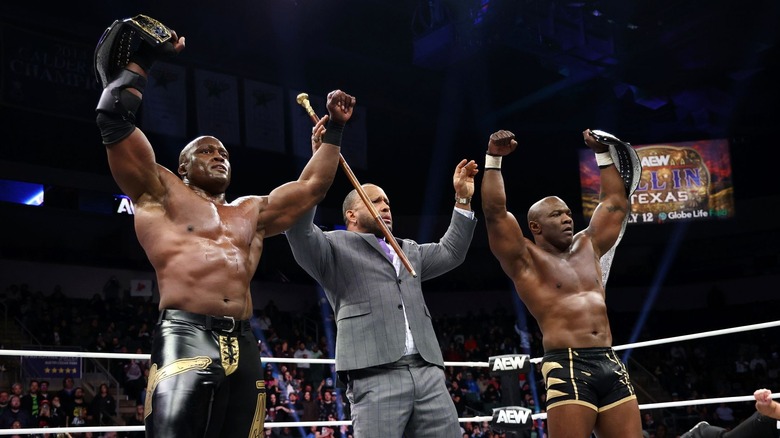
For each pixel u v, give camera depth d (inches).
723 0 657.6
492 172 141.5
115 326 583.2
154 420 90.0
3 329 544.1
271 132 722.2
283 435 430.0
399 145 862.5
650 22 691.4
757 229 789.9
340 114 118.4
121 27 100.0
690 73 733.3
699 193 776.3
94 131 693.9
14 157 652.1
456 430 126.1
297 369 530.9
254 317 697.6
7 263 632.4
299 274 794.8
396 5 749.3
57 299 614.2
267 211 111.9
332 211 800.3
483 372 633.0
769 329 740.0
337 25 759.1
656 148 792.9
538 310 138.5
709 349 751.7
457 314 811.4
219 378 94.2
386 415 122.6
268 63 755.4
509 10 641.6
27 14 626.8
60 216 704.4
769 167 813.2
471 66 774.5
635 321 800.3
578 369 131.7
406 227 839.1
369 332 127.0
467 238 145.6
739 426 146.8
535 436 523.5
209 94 687.7
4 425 378.6
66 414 414.3
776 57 721.0
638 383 673.0
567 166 866.1
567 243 143.4
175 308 97.1
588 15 671.8
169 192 103.5
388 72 809.5
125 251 716.0
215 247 101.5
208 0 689.6
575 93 809.5
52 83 621.0
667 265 827.4
